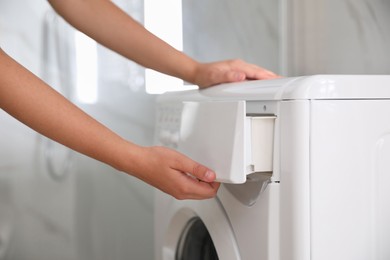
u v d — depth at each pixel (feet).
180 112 4.06
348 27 6.08
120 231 7.63
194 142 3.26
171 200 4.41
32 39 7.12
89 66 7.38
